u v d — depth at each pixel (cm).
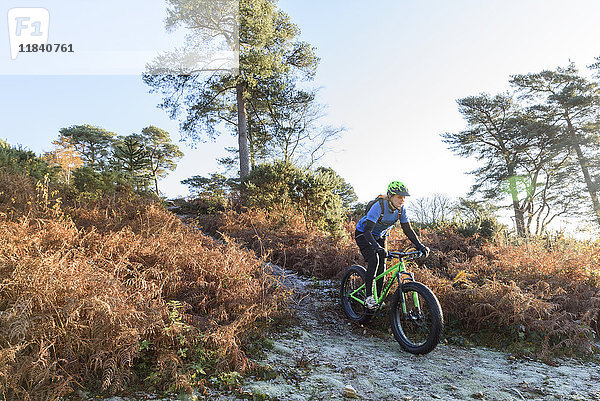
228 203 1298
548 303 481
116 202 860
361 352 405
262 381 312
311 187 1162
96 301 287
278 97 2123
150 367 299
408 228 466
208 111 2123
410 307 443
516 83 2955
